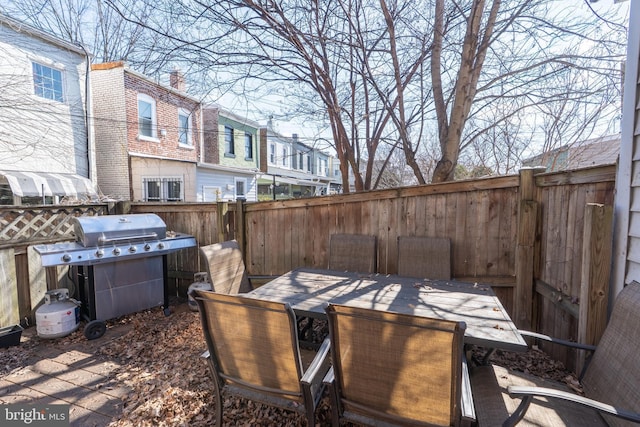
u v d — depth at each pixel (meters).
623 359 1.49
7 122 6.44
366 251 3.31
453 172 3.32
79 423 1.92
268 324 1.53
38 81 6.84
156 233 3.64
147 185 9.23
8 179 6.19
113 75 8.55
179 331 3.27
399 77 3.35
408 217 3.27
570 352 2.27
